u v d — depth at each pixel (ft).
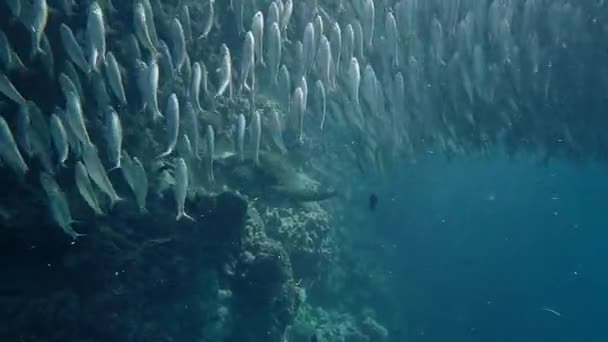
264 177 29.30
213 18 27.45
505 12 34.12
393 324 63.93
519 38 37.19
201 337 28.40
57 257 24.20
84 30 23.76
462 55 33.30
